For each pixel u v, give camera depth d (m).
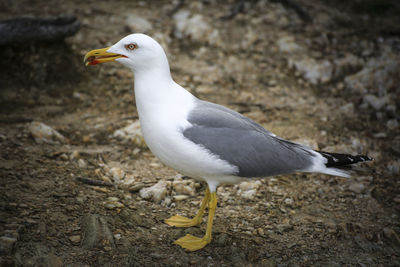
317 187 10.12
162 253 7.49
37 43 12.95
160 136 7.37
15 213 7.54
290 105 13.64
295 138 11.62
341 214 9.20
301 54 16.75
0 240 6.67
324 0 22.38
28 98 12.14
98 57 7.58
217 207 9.11
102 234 7.56
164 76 7.45
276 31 18.28
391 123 12.82
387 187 10.20
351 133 12.33
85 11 17.53
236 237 8.20
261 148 7.59
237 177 7.74
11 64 12.55
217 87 14.24
